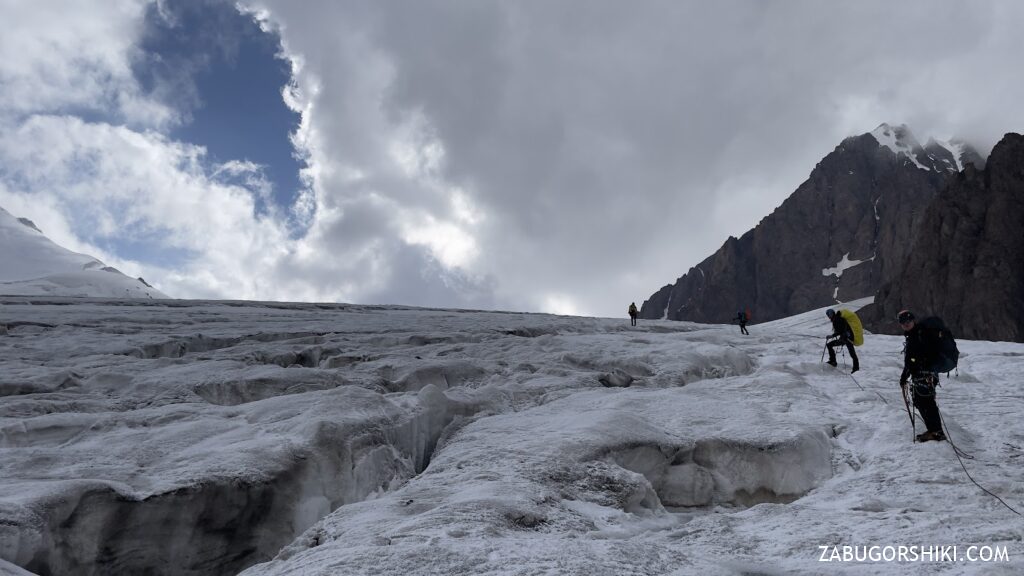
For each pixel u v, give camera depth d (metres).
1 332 20.11
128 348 16.86
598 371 14.62
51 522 5.52
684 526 6.13
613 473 7.07
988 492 6.44
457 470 7.15
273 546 6.82
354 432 7.97
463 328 25.30
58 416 8.70
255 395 11.35
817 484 7.84
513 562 4.08
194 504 6.33
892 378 13.16
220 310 33.62
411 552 4.22
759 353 18.83
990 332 93.00
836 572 4.46
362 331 22.66
